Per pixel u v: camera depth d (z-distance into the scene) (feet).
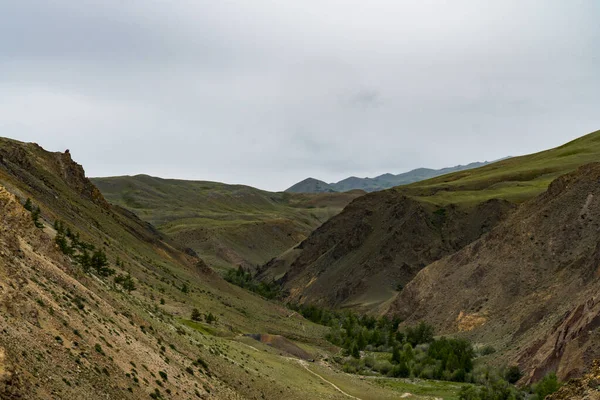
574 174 440.86
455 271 448.24
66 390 83.87
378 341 408.26
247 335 301.22
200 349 182.09
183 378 135.85
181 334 188.03
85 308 127.75
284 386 198.08
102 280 196.03
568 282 338.75
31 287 110.32
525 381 251.39
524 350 279.49
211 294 396.98
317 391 214.28
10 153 339.57
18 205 146.51
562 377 215.31
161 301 276.00
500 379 256.11
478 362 312.29
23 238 138.82
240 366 194.90
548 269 384.68
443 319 410.52
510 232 433.07
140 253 374.22
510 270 402.31
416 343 388.57
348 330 420.36
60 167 418.72
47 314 105.50
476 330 370.73
